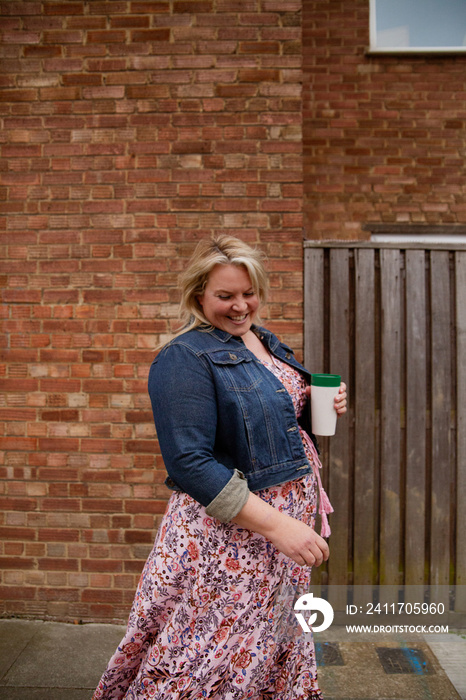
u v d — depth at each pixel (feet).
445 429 9.65
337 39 13.09
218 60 9.30
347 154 13.08
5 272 9.53
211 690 5.05
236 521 4.65
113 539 9.45
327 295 9.67
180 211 9.37
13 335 9.52
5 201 9.50
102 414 9.46
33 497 9.51
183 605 5.11
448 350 9.63
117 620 9.41
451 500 9.80
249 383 5.05
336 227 13.08
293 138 9.28
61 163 9.47
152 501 9.43
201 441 4.70
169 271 9.40
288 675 5.84
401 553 9.78
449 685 7.73
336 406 5.86
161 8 9.32
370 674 7.98
